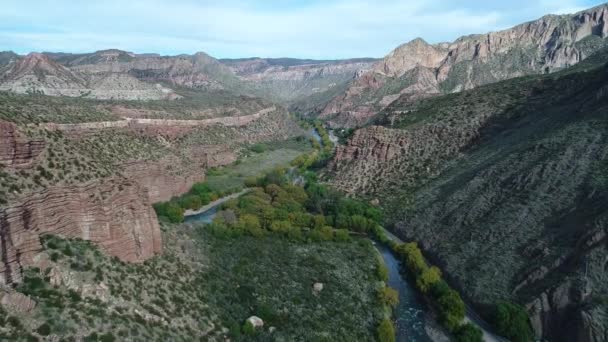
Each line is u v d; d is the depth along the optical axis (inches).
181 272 2605.8
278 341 2409.0
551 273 2834.6
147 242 2498.8
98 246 2226.9
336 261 3612.2
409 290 3358.8
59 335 1710.1
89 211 2240.4
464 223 3860.7
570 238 2957.7
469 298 3075.8
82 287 1971.0
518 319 2632.9
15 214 1892.2
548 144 4074.8
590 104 4389.8
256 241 3806.6
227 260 3127.5
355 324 2755.9
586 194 3243.1
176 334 2086.6
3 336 1585.9
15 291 1722.4
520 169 4023.1
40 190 2100.1
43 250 1984.5
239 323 2444.6
